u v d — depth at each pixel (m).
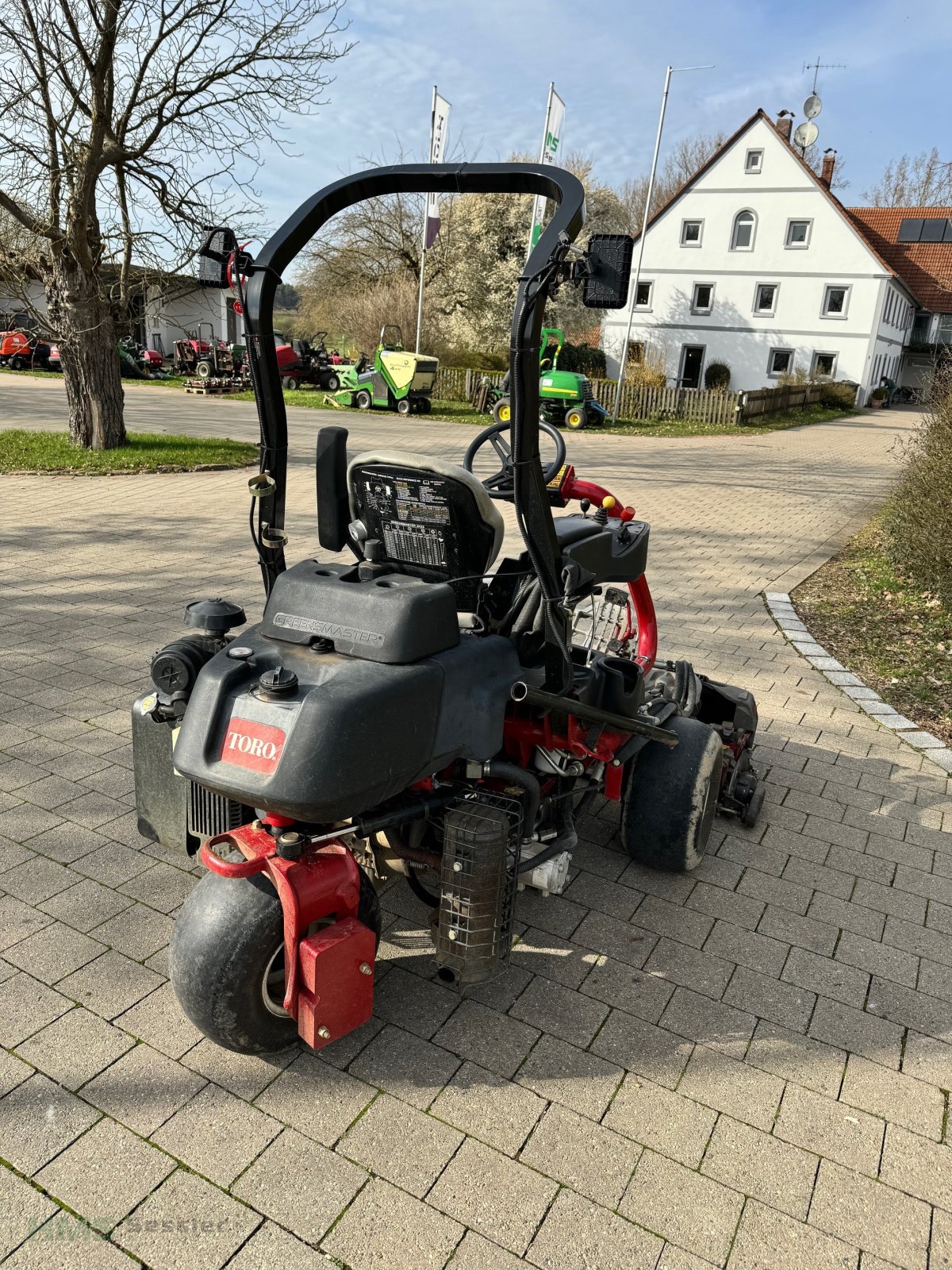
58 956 2.82
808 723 5.00
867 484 14.87
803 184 34.84
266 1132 2.23
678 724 3.39
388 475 2.58
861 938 3.16
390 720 2.21
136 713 2.93
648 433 22.19
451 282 33.78
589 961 2.94
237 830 2.33
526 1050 2.55
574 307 36.75
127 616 5.99
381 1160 2.17
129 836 3.47
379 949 2.93
